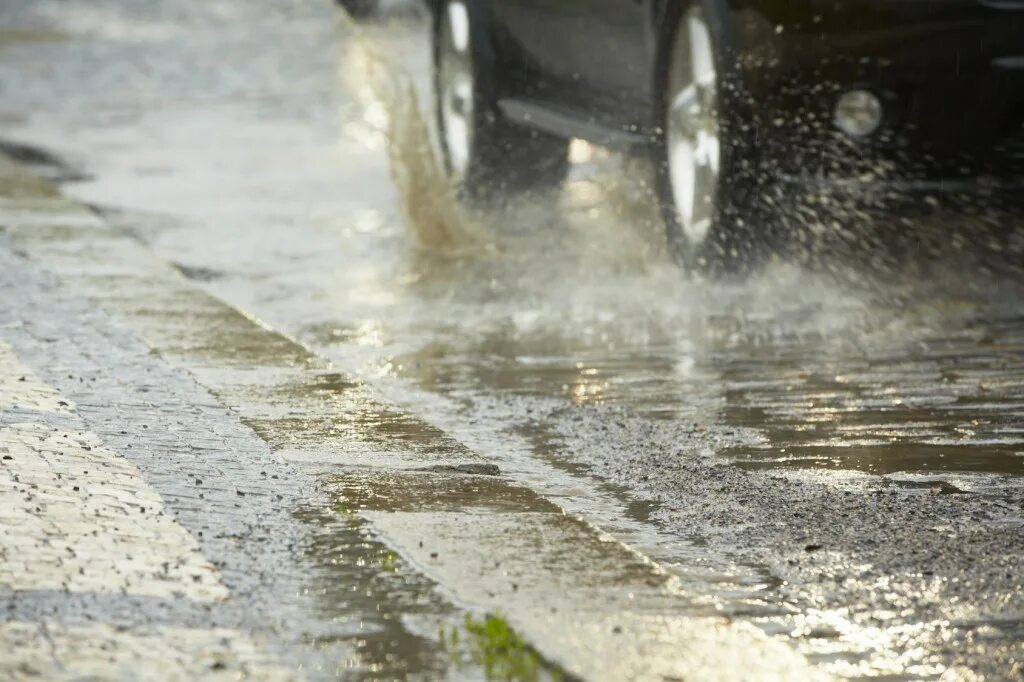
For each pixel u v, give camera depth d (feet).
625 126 86.63
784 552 45.29
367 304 78.13
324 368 60.95
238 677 34.42
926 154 74.13
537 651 36.09
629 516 48.67
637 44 83.41
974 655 38.29
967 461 53.72
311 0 259.80
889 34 72.28
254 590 39.19
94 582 39.09
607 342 70.44
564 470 53.42
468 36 100.58
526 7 96.02
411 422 54.49
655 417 59.26
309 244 92.79
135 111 148.87
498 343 70.49
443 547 42.57
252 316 70.95
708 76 76.95
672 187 81.05
